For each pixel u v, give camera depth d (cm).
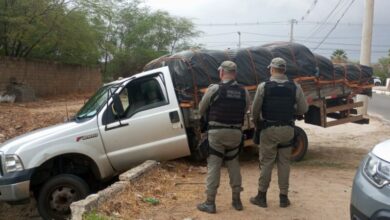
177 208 619
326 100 1064
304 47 1005
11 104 2322
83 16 3105
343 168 927
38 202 724
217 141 588
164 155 807
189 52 889
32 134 745
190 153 834
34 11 2673
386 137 1407
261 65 940
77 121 771
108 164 766
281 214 598
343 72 1058
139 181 705
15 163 695
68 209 723
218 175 602
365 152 1138
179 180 776
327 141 1336
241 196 687
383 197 400
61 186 724
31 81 2978
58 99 2975
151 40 5297
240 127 594
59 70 3391
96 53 3675
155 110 800
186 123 845
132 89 808
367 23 2094
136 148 782
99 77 4297
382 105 3225
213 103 586
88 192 732
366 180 428
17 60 2800
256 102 600
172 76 856
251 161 996
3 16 2591
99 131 755
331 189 738
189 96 848
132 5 5197
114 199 613
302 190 729
